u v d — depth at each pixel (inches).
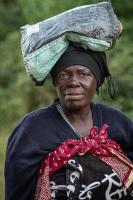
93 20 126.2
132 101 350.0
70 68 126.5
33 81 129.4
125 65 358.9
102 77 131.6
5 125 461.4
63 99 128.0
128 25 387.2
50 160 127.7
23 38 129.2
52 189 127.3
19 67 494.9
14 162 129.0
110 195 128.1
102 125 132.4
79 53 126.7
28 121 130.3
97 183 127.0
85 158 127.8
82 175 126.5
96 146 128.5
